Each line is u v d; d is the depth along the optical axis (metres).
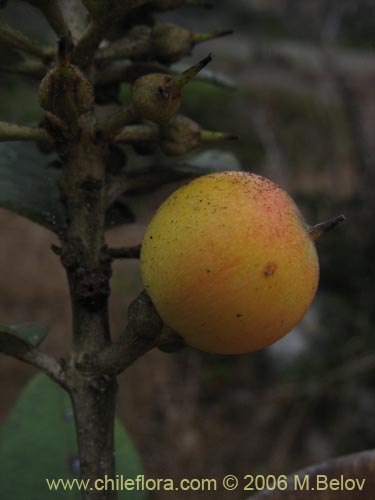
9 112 0.50
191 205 0.08
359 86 0.64
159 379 0.33
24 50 0.10
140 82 0.08
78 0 0.10
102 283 0.09
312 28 0.47
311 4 0.54
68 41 0.09
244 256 0.08
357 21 0.44
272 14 0.89
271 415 0.30
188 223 0.08
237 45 0.86
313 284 0.08
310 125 0.54
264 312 0.08
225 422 0.31
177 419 0.31
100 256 0.09
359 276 0.32
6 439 0.12
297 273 0.08
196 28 0.89
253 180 0.08
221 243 0.08
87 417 0.09
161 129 0.09
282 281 0.08
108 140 0.09
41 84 0.08
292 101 0.60
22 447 0.12
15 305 0.36
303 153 0.51
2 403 0.30
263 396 0.30
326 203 0.34
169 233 0.08
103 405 0.09
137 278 0.38
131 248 0.09
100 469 0.09
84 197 0.09
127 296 0.37
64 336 0.35
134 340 0.08
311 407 0.30
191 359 0.33
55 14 0.09
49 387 0.13
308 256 0.08
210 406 0.31
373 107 0.60
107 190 0.10
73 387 0.09
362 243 0.32
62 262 0.09
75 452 0.12
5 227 0.44
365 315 0.31
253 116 0.49
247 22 0.90
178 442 0.30
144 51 0.10
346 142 0.42
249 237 0.08
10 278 0.38
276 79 0.69
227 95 0.56
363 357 0.29
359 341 0.29
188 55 0.10
